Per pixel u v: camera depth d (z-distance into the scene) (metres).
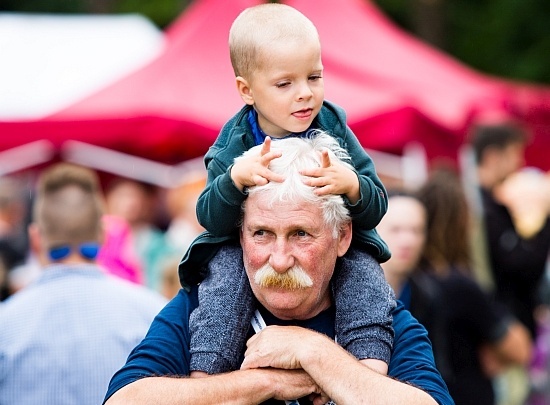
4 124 12.97
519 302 10.30
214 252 4.94
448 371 7.81
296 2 14.70
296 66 4.72
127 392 4.62
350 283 4.83
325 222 4.64
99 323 6.61
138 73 13.28
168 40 15.10
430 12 29.17
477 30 29.33
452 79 14.52
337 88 12.97
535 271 10.25
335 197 4.64
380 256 4.97
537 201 10.45
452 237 7.97
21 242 12.21
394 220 7.70
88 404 6.50
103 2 30.28
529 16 28.92
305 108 4.74
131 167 14.57
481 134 10.66
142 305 6.76
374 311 4.77
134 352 4.84
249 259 4.67
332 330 4.89
